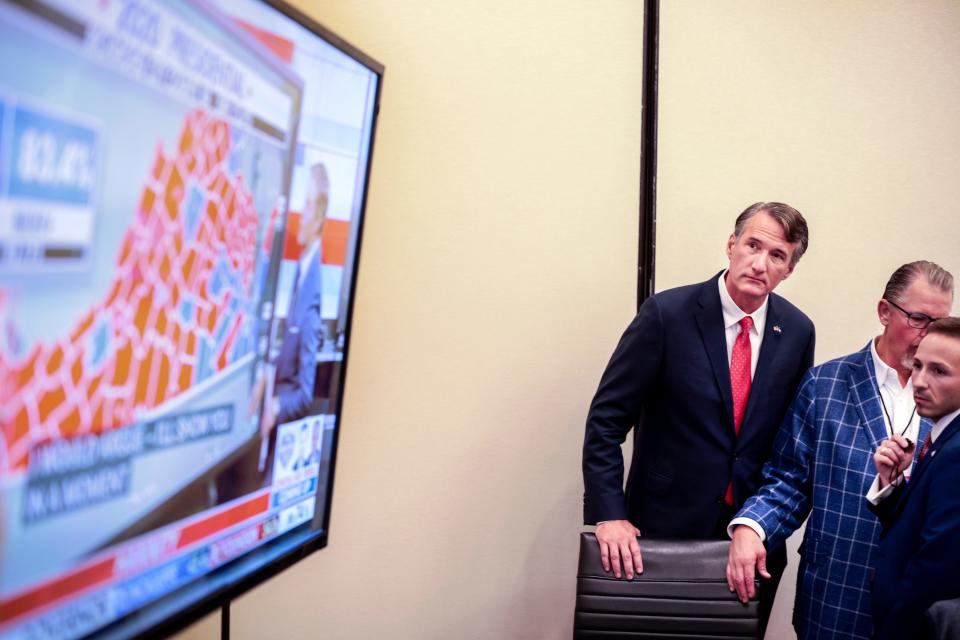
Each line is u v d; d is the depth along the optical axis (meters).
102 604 1.23
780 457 2.12
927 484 1.68
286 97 1.56
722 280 2.19
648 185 2.58
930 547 1.61
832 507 2.00
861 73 2.62
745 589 1.91
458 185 2.44
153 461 1.31
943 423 1.71
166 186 1.28
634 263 2.60
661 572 1.94
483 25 2.44
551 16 2.51
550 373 2.56
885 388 2.04
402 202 2.38
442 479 2.47
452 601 2.51
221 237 1.42
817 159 2.62
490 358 2.50
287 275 1.63
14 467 1.05
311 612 2.33
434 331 2.44
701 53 2.59
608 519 2.08
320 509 1.88
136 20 1.18
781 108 2.62
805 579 2.05
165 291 1.30
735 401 2.17
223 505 1.50
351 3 2.25
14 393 1.04
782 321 2.19
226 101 1.40
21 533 1.07
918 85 2.64
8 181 1.00
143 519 1.30
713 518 2.16
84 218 1.13
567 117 2.54
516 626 2.58
